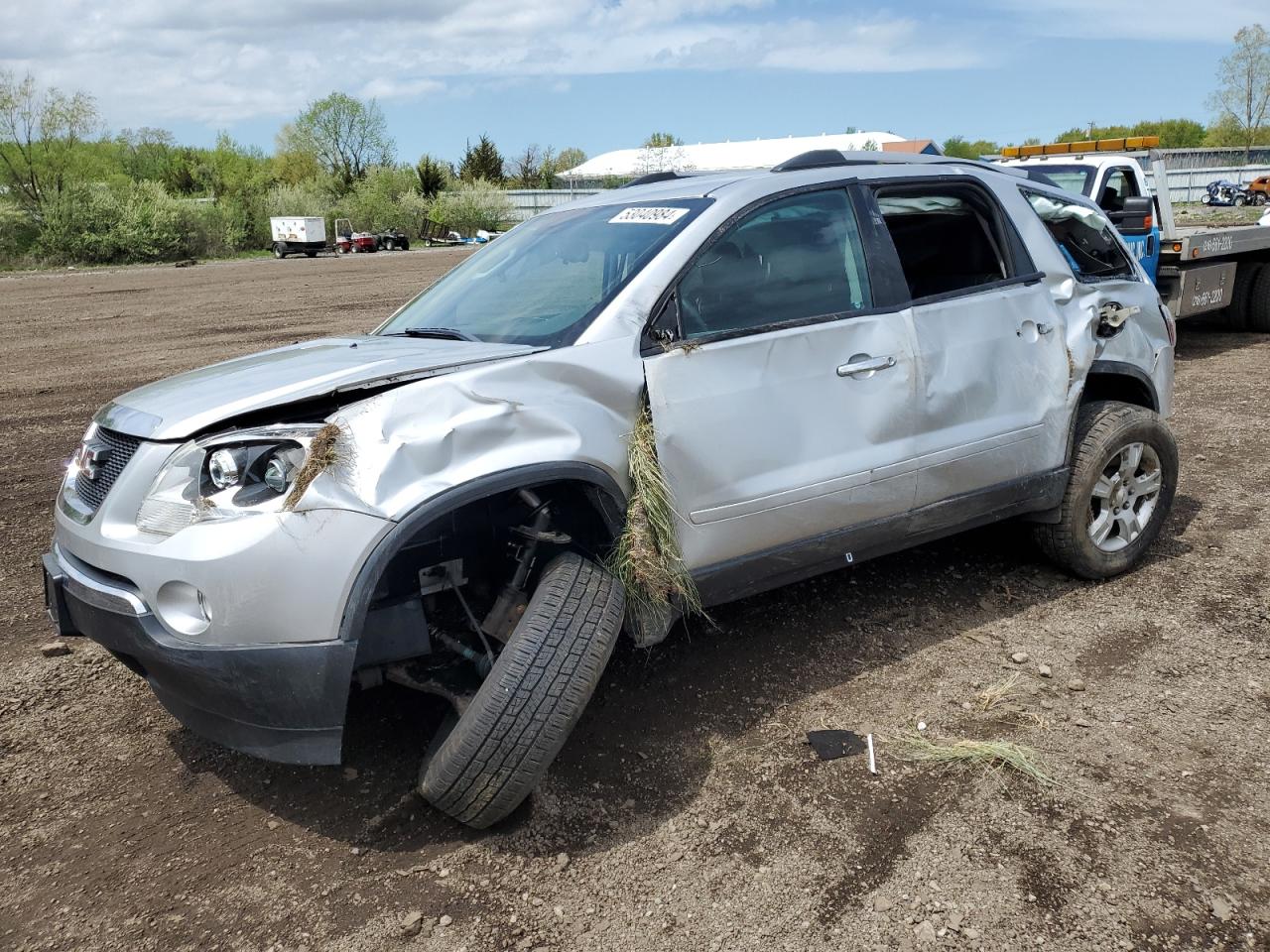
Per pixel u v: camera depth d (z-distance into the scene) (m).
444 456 2.60
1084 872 2.54
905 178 3.79
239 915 2.50
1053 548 4.29
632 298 3.07
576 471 2.79
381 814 2.90
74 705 3.59
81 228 39.91
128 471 2.69
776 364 3.23
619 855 2.68
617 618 2.79
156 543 2.57
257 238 50.34
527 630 2.66
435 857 2.71
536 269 3.55
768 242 3.38
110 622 2.66
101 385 10.50
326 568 2.46
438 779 2.62
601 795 2.94
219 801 2.99
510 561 3.07
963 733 3.21
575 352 2.91
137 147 66.25
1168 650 3.75
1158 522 4.51
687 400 3.04
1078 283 4.21
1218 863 2.56
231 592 2.47
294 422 2.60
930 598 4.25
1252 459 6.19
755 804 2.87
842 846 2.68
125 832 2.85
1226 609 4.09
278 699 2.51
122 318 17.52
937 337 3.63
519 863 2.67
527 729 2.58
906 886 2.52
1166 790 2.88
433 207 58.84
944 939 2.34
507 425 2.71
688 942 2.36
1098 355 4.24
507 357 2.87
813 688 3.52
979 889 2.50
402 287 23.33
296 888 2.60
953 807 2.83
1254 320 10.98
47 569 2.92
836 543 3.47
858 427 3.42
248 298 21.30
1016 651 3.77
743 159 73.88
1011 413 3.85
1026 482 3.97
